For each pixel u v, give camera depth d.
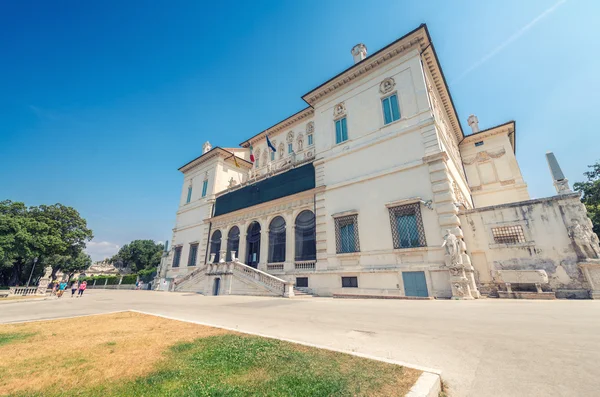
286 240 22.69
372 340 5.87
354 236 18.36
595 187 26.84
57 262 47.69
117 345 5.68
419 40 18.94
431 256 14.94
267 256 23.75
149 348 5.41
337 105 22.91
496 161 26.92
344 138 21.78
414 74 18.75
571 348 4.81
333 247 19.19
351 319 8.48
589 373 3.75
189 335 6.54
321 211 20.70
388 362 4.19
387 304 12.10
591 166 28.52
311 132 30.05
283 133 33.44
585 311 8.22
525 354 4.64
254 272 20.41
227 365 4.21
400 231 16.56
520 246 13.89
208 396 3.19
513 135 27.78
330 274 18.61
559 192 14.52
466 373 3.97
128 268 74.69
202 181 35.50
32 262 41.34
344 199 19.75
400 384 3.35
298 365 4.12
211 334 6.56
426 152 16.84
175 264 34.28
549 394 3.26
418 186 16.56
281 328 7.32
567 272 12.67
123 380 3.80
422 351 5.02
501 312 8.74
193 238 33.06
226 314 10.18
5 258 32.59
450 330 6.57
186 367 4.21
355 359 4.37
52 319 9.45
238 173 36.34
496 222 14.75
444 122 22.50
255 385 3.48
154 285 35.91
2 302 20.58
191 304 14.23
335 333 6.60
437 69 20.70
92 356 4.95
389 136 18.69
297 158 30.19
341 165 20.92
